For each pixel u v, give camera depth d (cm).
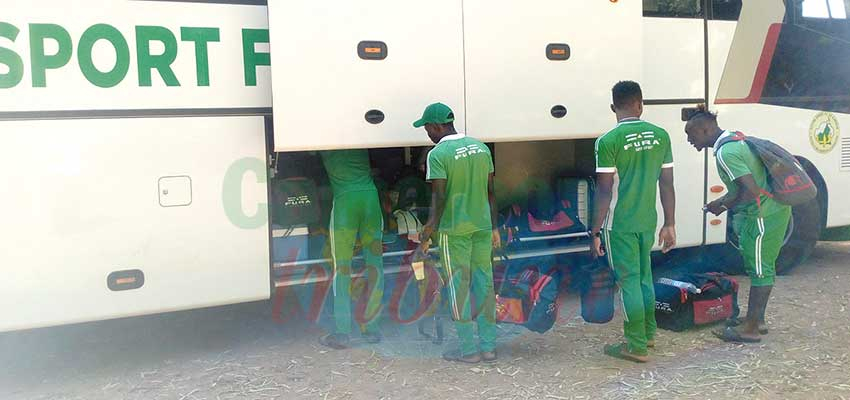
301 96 501
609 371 498
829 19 746
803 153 748
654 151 497
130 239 492
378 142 524
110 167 484
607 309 573
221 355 545
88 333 602
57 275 477
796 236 758
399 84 529
